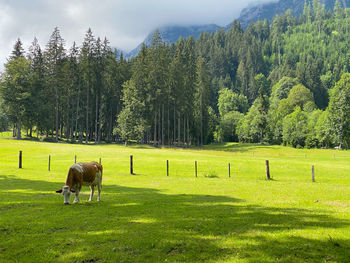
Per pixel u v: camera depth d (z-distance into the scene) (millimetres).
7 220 9781
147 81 74125
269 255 6684
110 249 7164
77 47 72375
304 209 11438
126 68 85500
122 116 68938
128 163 33656
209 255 6723
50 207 11914
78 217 10227
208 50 189875
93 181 13211
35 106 65375
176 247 7277
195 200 13688
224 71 180000
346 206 12148
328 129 75375
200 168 31000
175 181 21781
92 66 72125
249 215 10359
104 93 79062
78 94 73062
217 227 8789
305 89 113812
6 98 62812
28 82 65438
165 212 10953
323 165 34594
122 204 12641
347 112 72250
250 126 108750
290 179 25172
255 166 32469
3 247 7402
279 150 76125
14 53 67812
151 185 19625
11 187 17562
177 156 42250
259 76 171250
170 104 81812
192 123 90250
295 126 92000
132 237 7984
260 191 16828
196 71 85125
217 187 18609
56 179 21547
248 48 199125
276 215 10359
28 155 41875
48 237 8086
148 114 79062
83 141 76375
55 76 69062
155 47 80375
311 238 7766
